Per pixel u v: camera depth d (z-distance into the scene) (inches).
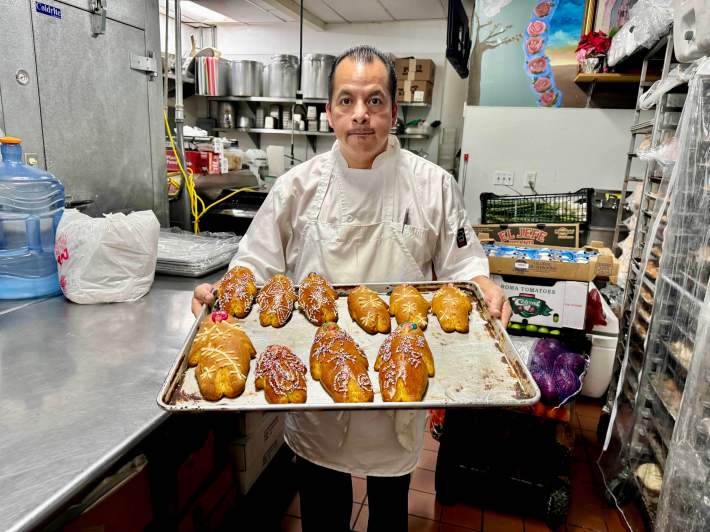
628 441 65.4
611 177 118.3
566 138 118.0
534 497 68.8
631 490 67.9
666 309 55.6
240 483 65.6
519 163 121.5
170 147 94.1
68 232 53.1
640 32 83.2
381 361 37.4
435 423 85.7
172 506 40.2
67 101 63.6
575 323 76.4
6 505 24.3
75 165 66.1
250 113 195.2
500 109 119.4
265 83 173.8
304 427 48.2
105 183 71.2
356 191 48.1
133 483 41.9
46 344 43.6
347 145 44.7
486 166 123.2
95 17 65.6
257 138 203.0
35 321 48.8
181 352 34.8
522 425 66.6
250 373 35.8
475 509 71.8
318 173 49.4
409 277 50.4
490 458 68.9
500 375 35.6
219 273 67.9
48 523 24.7
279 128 188.2
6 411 32.8
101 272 53.5
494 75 128.5
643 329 66.5
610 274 93.7
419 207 48.9
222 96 173.3
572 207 113.1
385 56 42.9
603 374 94.7
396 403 29.0
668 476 45.1
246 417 64.2
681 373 52.7
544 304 77.2
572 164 119.3
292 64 170.7
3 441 29.5
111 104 70.4
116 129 71.9
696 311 48.3
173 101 141.4
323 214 49.2
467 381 34.9
